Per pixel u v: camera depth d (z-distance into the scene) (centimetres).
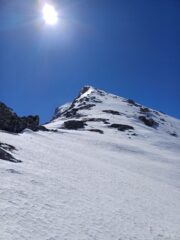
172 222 2441
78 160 4441
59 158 3984
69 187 2492
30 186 2127
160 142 10694
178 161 7556
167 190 4125
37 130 7731
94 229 1725
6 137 4378
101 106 16712
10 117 6212
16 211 1608
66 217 1770
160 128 15012
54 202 1966
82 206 2083
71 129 11206
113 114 15112
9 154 2838
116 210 2267
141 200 2956
